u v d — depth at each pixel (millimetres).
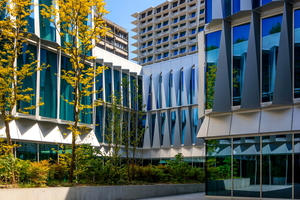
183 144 40156
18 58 23156
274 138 16766
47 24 24984
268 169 16750
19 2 15672
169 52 111250
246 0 17531
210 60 19469
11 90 15570
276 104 16016
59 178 19156
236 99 17953
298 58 15914
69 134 27109
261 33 17312
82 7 16359
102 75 35656
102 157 22156
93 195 17047
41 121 24938
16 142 23125
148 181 24062
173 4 114562
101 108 35031
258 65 17078
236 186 17875
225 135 18422
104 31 17062
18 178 15703
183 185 24094
